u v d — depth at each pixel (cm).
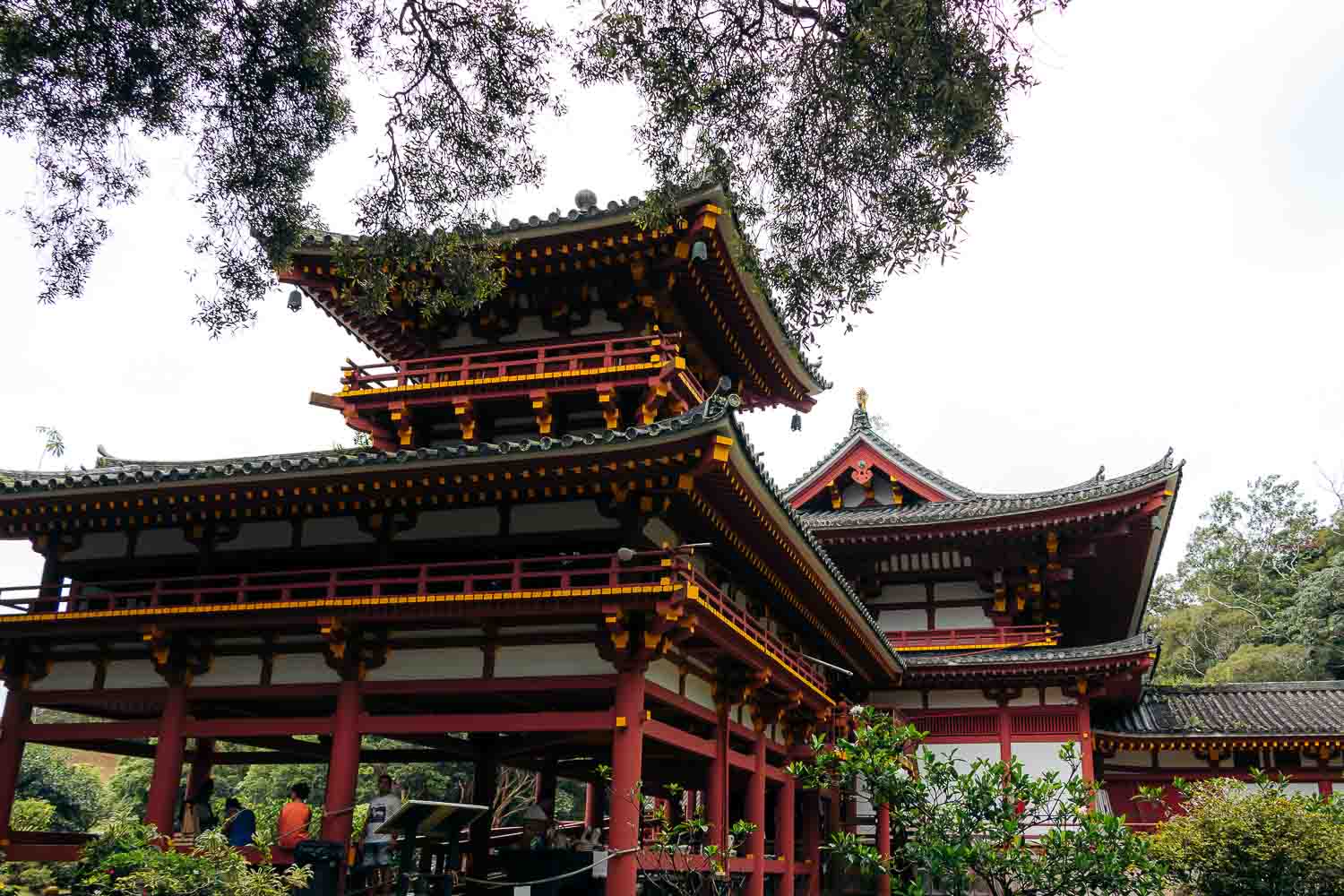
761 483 1934
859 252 1658
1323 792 3306
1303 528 8731
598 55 1645
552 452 1820
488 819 2577
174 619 2011
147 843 1780
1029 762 3362
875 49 1465
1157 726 3469
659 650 1878
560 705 2375
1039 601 3694
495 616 1880
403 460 1888
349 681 1998
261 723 2027
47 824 3459
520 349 2527
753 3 1586
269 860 1881
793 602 2741
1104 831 1477
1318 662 6744
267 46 1677
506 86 1714
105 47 1585
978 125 1459
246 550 2194
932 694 3528
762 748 2586
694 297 2580
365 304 1931
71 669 2203
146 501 2075
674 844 2086
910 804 1538
